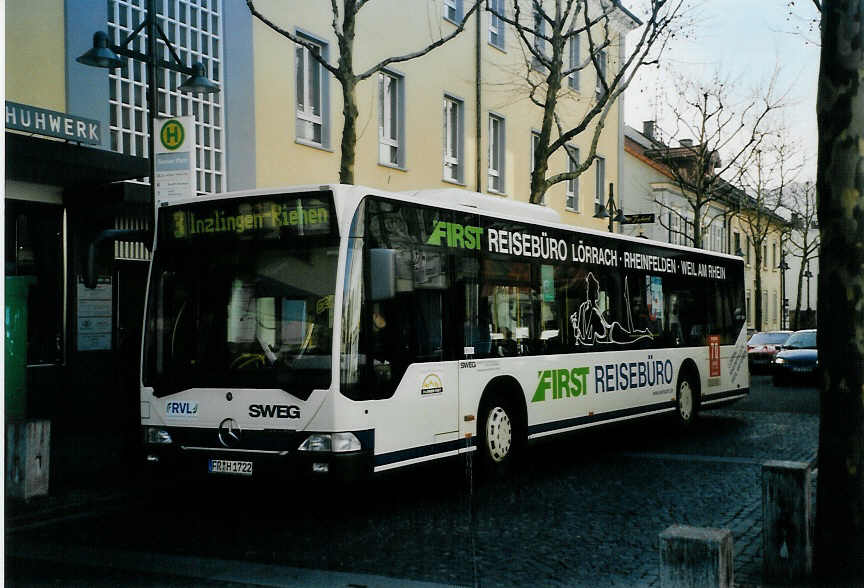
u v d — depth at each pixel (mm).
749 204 44281
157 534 7234
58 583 5836
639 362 12859
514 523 7621
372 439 7660
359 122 19000
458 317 9062
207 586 5766
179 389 8047
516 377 10008
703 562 4262
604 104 16375
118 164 11820
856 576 5355
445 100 22625
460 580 5910
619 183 32312
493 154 24906
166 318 8242
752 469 10484
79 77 12859
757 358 28812
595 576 6031
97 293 13359
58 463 10047
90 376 13281
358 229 7758
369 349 7719
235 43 15727
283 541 6980
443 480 9727
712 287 15484
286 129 16969
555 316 10938
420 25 21078
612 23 29000
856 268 5328
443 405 8719
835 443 5426
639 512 8062
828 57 5340
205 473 7883
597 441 13266
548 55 26562
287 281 7777
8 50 11867
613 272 12406
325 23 17938
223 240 8094
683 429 14133
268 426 7648
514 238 10203
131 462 10109
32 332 12672
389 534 7211
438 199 9516
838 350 5395
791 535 5719
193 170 9719
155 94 10648
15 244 12453
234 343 7906
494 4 24625
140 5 13922
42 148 10805
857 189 5309
